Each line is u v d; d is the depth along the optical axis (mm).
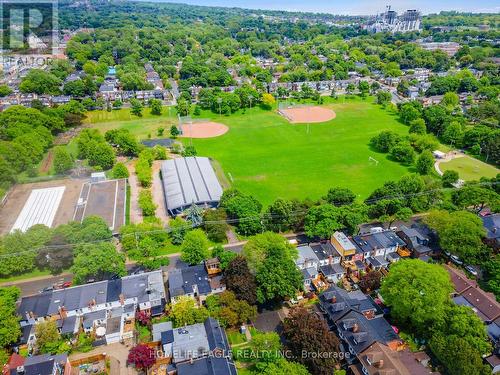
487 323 109375
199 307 115250
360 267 134500
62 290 119562
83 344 106938
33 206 175000
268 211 163000
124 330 111188
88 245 131750
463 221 138250
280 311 117938
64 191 189250
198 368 93500
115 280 124000
